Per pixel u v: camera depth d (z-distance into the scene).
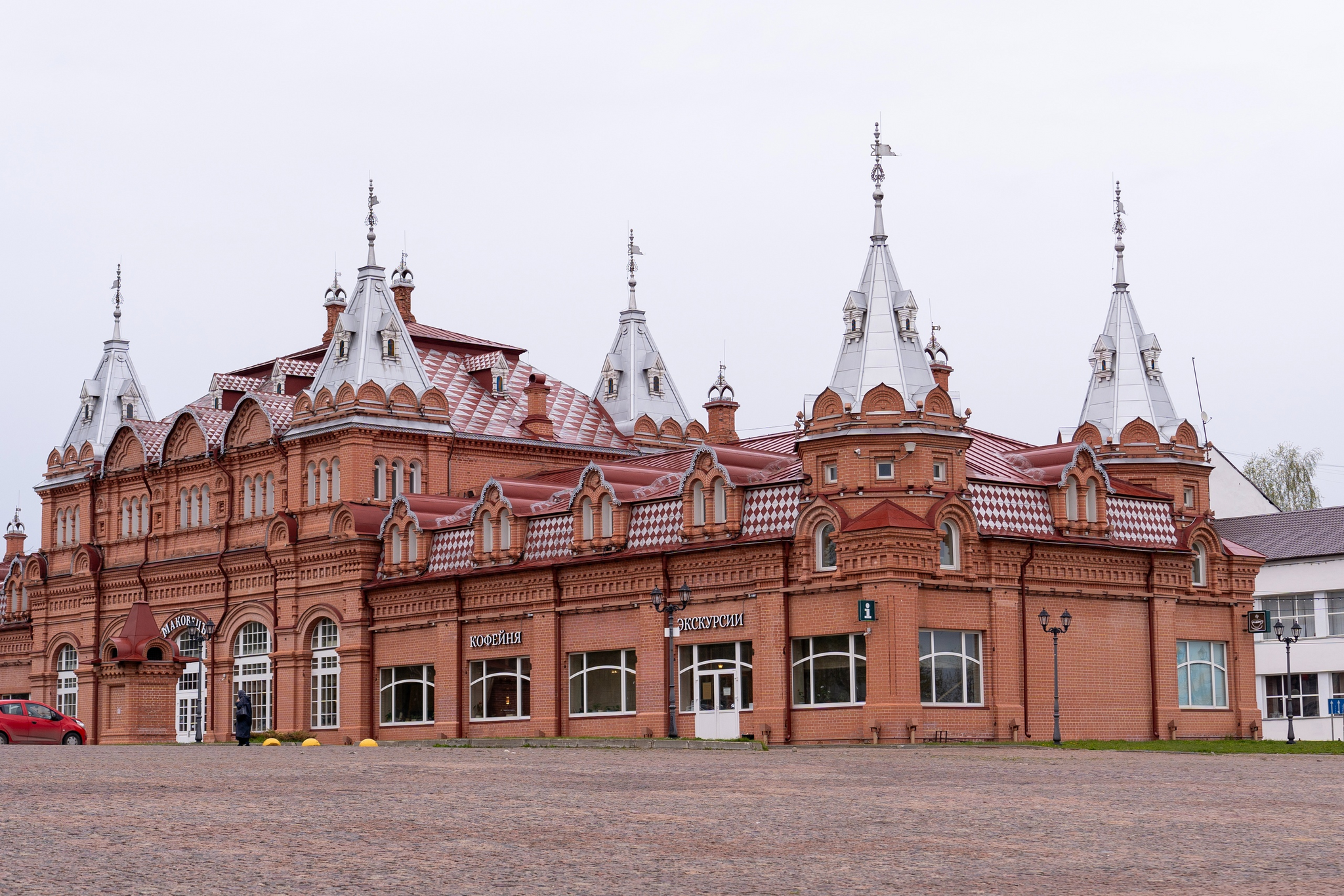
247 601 73.19
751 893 14.89
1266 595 77.56
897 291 55.22
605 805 22.30
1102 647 56.16
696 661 56.31
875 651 51.06
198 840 17.81
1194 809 22.34
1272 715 76.88
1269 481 110.06
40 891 14.23
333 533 68.88
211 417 77.25
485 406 76.88
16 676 88.88
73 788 24.11
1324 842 18.58
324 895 14.47
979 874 16.08
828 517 52.94
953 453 53.59
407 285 83.06
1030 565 54.53
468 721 63.56
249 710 54.16
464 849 17.44
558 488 65.44
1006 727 52.88
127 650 70.69
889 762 35.19
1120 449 63.69
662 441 82.88
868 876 15.92
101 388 87.06
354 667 67.31
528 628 61.53
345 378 71.12
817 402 54.16
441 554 65.44
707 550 55.62
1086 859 17.12
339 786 25.19
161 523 79.12
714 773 30.09
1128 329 65.44
